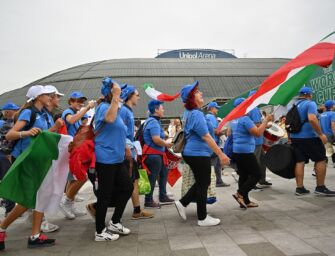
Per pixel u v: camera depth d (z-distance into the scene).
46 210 3.88
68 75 49.97
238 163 5.38
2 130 5.33
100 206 4.00
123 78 45.34
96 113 4.07
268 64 53.34
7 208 5.27
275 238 3.77
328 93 10.86
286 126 6.07
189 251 3.50
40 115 4.23
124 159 4.30
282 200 5.81
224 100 24.88
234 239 3.82
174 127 13.80
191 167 4.50
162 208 5.83
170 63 52.56
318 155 5.88
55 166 3.93
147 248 3.68
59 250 3.74
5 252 3.74
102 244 3.90
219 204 5.81
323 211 4.89
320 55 4.77
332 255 3.17
